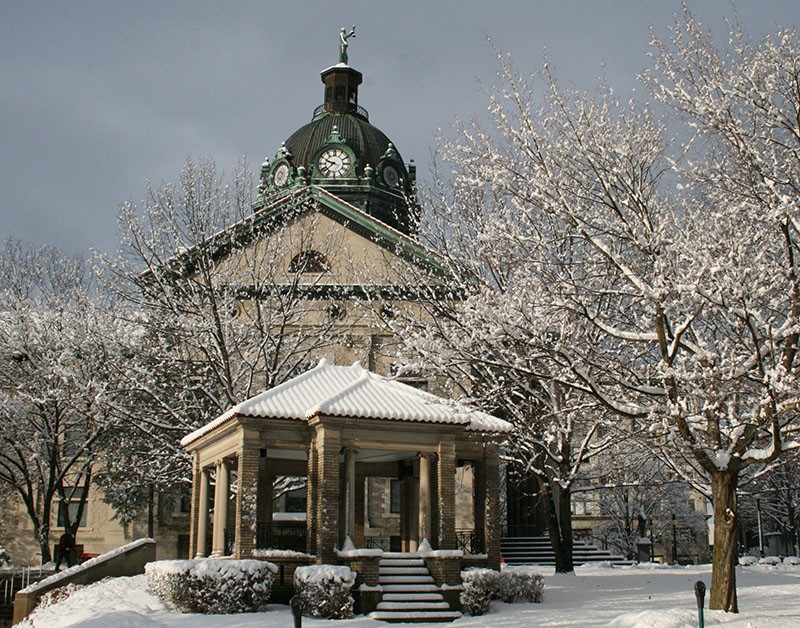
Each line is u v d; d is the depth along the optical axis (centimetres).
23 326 4103
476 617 2125
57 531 4897
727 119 1898
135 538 4866
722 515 1869
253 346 3719
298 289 3925
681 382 1838
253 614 2064
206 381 3572
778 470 4812
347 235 4397
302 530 3050
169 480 3709
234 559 2198
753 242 1917
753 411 1762
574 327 2008
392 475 2823
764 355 1798
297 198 4394
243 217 3844
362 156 5888
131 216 3650
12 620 2597
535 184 1992
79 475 4297
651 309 1952
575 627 1841
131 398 3653
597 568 3403
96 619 1834
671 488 6388
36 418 4250
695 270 1797
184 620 1970
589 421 2898
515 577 2333
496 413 3194
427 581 2231
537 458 3183
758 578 2891
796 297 1747
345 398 2333
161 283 3597
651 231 1933
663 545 7319
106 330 3850
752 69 1892
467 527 4228
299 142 6059
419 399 2416
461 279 2822
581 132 2000
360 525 2800
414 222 3356
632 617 1766
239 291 3731
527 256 2133
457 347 2030
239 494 2248
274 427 2303
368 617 2092
